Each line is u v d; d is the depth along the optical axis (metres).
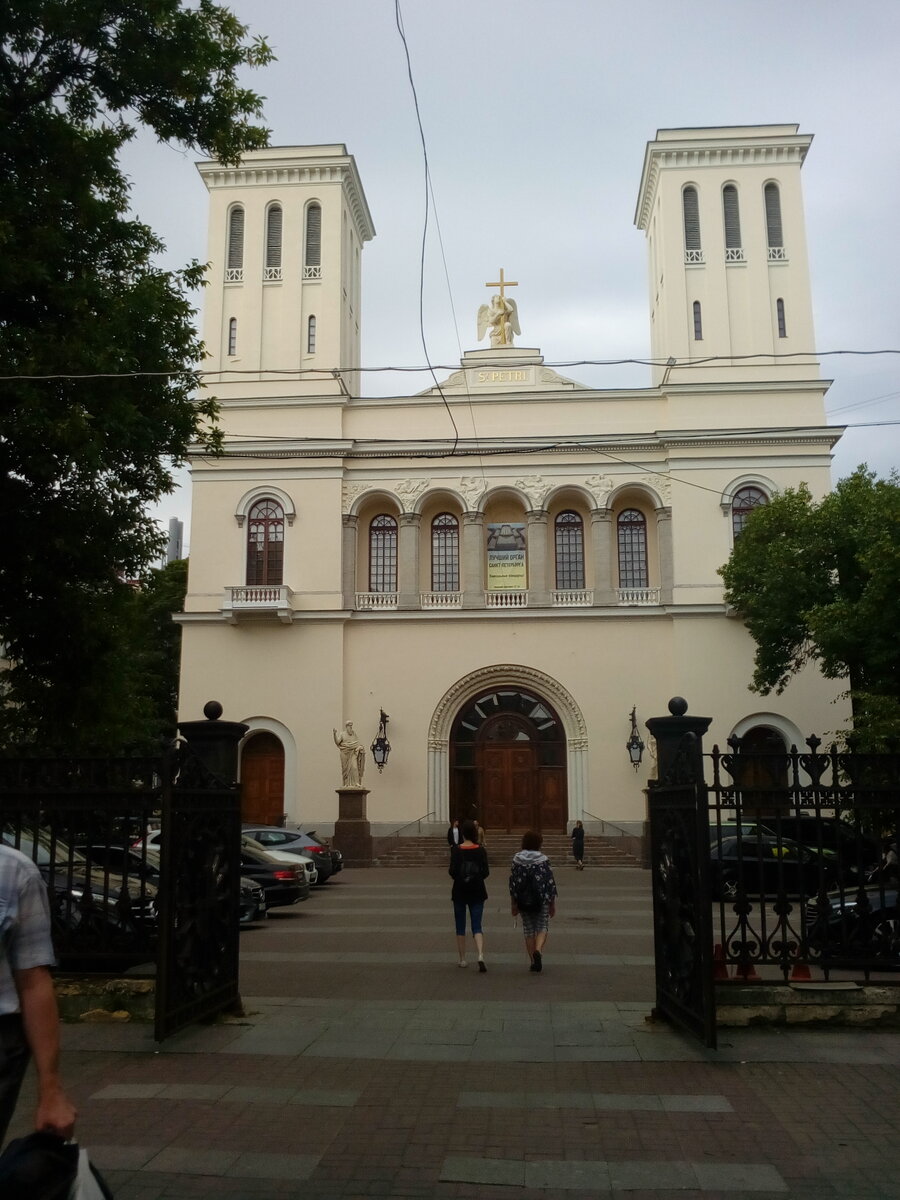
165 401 16.11
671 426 38.41
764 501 37.69
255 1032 9.89
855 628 25.28
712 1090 7.96
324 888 26.97
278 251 40.88
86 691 16.62
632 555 39.47
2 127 14.21
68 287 14.53
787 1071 8.45
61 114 14.98
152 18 14.55
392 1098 7.81
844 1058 8.77
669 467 38.06
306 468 39.12
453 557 40.03
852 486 29.50
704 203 39.81
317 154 40.69
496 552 39.97
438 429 39.56
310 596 38.22
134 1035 9.65
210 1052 9.14
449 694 37.78
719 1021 9.69
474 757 38.06
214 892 10.39
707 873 8.99
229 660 38.06
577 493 39.28
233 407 39.56
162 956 9.28
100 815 10.31
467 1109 7.54
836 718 35.72
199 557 38.78
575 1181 6.21
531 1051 9.14
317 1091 7.99
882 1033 9.56
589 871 32.81
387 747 37.25
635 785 36.69
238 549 38.78
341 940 16.98
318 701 37.56
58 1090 4.00
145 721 25.53
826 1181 6.20
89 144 14.95
